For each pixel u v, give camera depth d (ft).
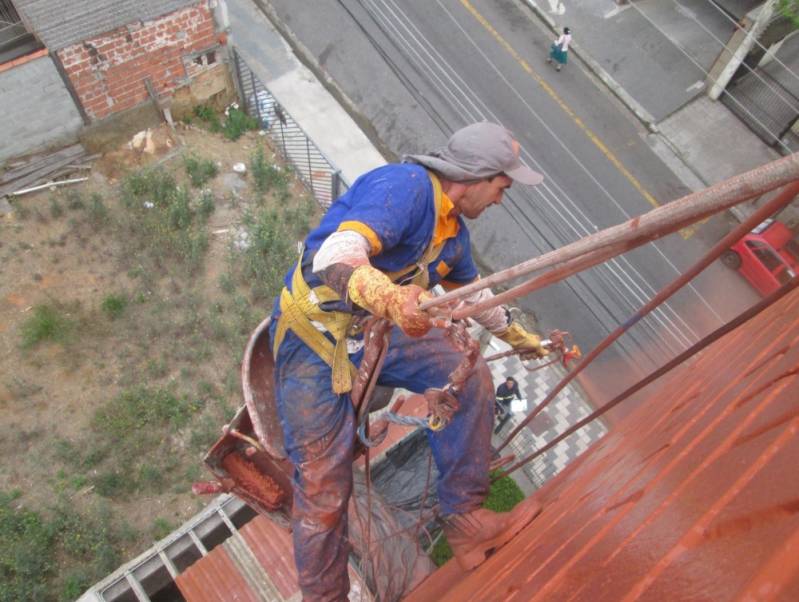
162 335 45.39
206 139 55.62
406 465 27.20
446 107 61.62
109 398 42.91
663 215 4.11
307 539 10.84
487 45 64.85
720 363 9.91
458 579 12.32
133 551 39.17
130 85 50.44
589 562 5.97
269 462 15.17
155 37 49.08
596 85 64.95
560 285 54.24
